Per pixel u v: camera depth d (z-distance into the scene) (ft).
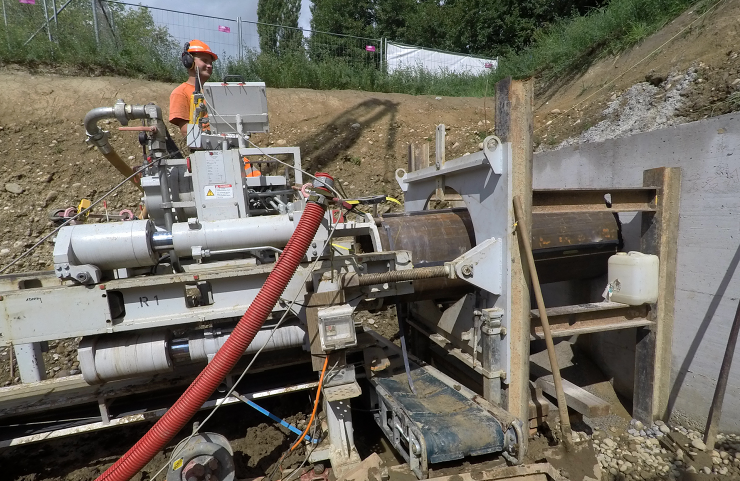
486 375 7.68
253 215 9.67
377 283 7.00
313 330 6.82
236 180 7.63
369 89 26.32
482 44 44.55
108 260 6.29
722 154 7.77
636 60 15.93
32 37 20.44
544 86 21.79
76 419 7.30
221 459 6.41
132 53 21.97
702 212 8.20
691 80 11.76
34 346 8.05
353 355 9.34
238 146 9.92
